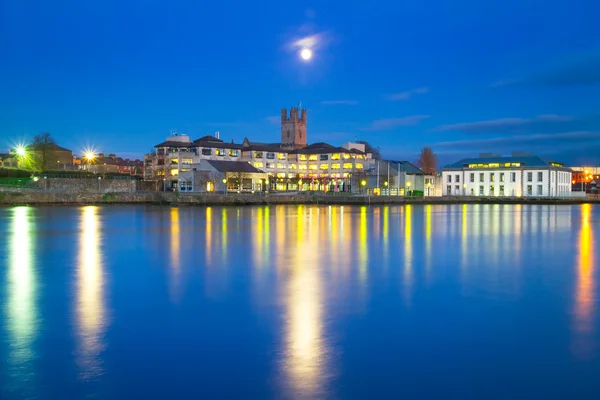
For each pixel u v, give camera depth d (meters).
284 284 21.95
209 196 128.12
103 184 140.88
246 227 55.62
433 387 11.10
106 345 13.61
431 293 20.08
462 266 27.14
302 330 14.96
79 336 14.37
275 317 16.36
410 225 59.59
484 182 182.38
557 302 18.50
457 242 39.97
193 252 33.19
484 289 20.88
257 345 13.62
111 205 121.25
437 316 16.50
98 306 17.89
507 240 41.56
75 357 12.72
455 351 13.21
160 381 11.35
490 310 17.31
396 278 23.44
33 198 114.38
